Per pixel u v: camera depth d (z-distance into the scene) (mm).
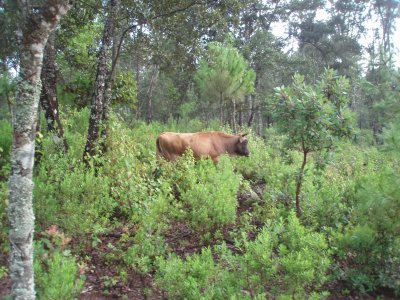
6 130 9008
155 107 32031
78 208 5254
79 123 11484
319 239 4652
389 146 4844
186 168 7969
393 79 5035
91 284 4762
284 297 3844
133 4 8914
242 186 8977
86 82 13789
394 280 4984
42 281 3756
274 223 5824
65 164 6633
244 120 30234
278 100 6332
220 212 6059
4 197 5184
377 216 4938
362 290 4961
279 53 30469
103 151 7668
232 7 10227
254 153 11562
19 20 3352
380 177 5156
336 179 8164
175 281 4039
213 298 3922
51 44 8258
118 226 5996
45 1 3176
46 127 9078
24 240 3381
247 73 16453
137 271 4816
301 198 7020
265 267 4082
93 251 5438
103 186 5844
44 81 8180
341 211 6219
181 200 6902
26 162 3369
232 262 4348
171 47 11008
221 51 16094
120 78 13703
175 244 6066
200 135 10547
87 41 14297
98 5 9891
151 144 11180
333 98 6660
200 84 16391
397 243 5059
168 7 9367
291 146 6637
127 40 11352
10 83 6113
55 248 4828
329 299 4793
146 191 6414
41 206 5172
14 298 3379
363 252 5051
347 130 6324
